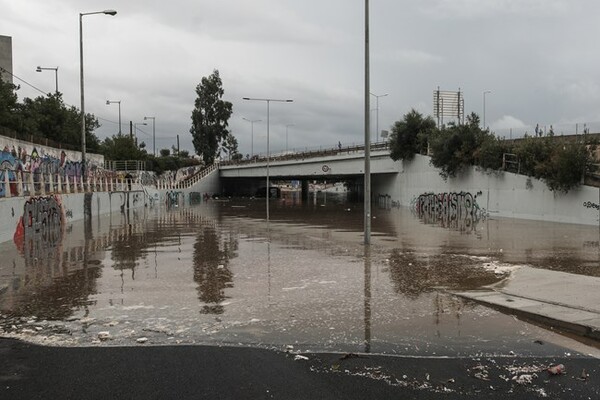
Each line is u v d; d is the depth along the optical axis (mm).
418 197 52500
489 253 16859
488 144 40094
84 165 37688
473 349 6758
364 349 6754
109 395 5227
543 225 30125
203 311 8820
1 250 18016
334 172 67812
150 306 9227
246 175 86188
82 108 37375
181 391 5320
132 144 79062
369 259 15336
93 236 23422
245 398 5141
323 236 23344
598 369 6016
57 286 11266
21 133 40031
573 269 13242
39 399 5137
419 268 13531
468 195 43406
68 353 6605
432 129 51531
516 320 8203
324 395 5223
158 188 67875
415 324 7953
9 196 22766
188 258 15750
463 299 9703
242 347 6844
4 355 6535
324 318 8328
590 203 30625
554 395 5230
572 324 7555
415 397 5176
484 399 5125
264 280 11789
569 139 35375
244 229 27688
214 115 101250
